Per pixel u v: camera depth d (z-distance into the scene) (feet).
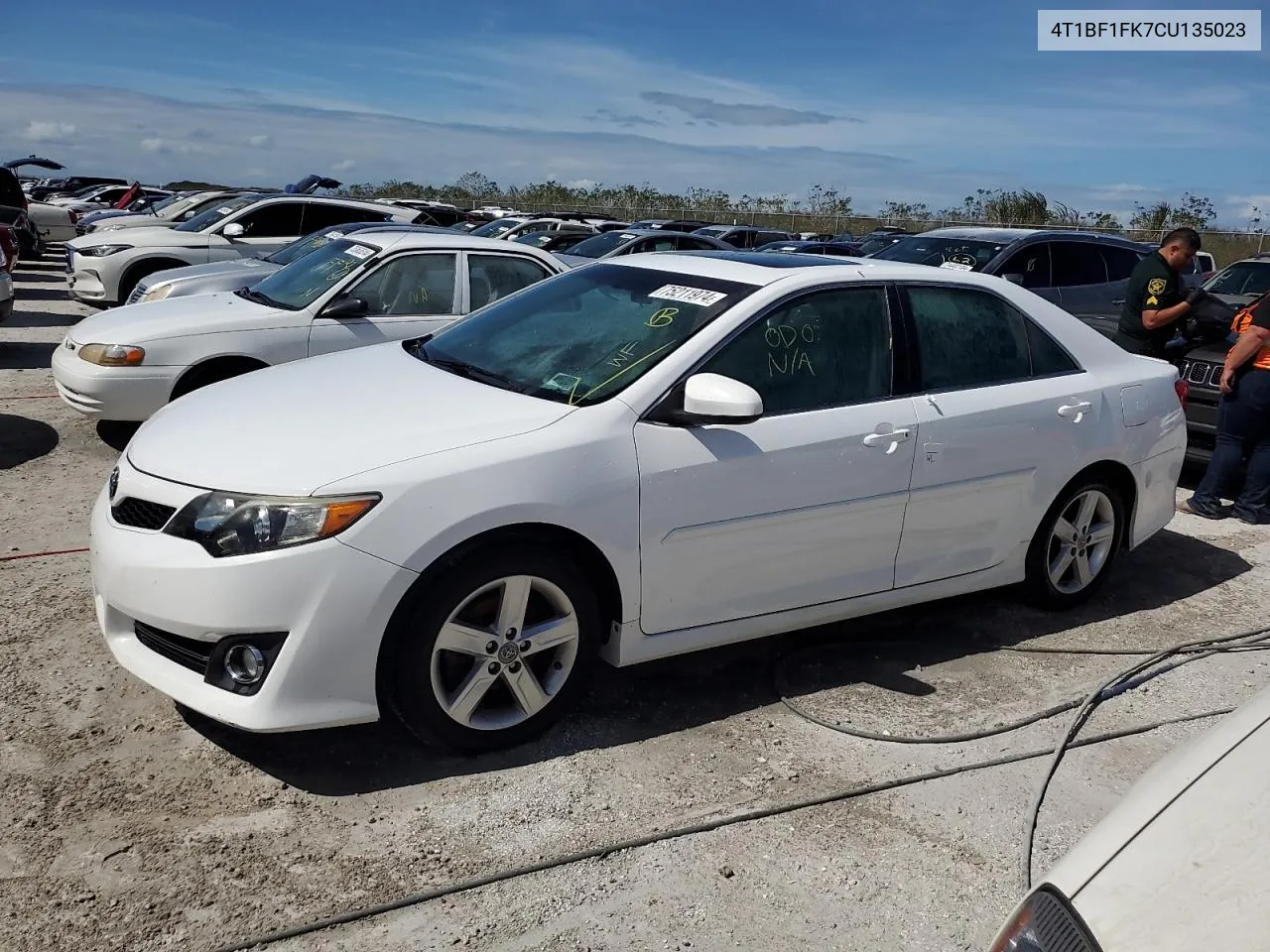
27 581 15.06
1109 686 13.88
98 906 8.70
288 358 22.68
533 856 9.77
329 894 9.05
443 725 10.80
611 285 14.33
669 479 11.55
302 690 10.02
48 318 45.11
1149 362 16.76
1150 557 19.36
